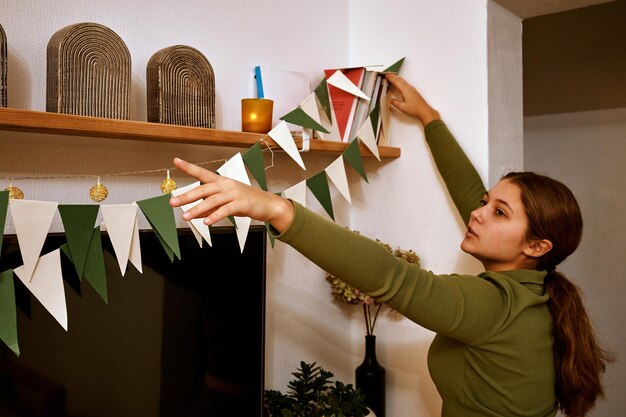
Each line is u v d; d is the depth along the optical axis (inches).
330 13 71.8
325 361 71.8
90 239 35.4
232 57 60.1
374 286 37.2
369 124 61.7
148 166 52.9
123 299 44.3
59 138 46.9
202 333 50.1
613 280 102.0
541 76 108.3
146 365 45.9
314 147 59.0
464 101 62.7
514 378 44.5
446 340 48.8
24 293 38.9
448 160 61.1
